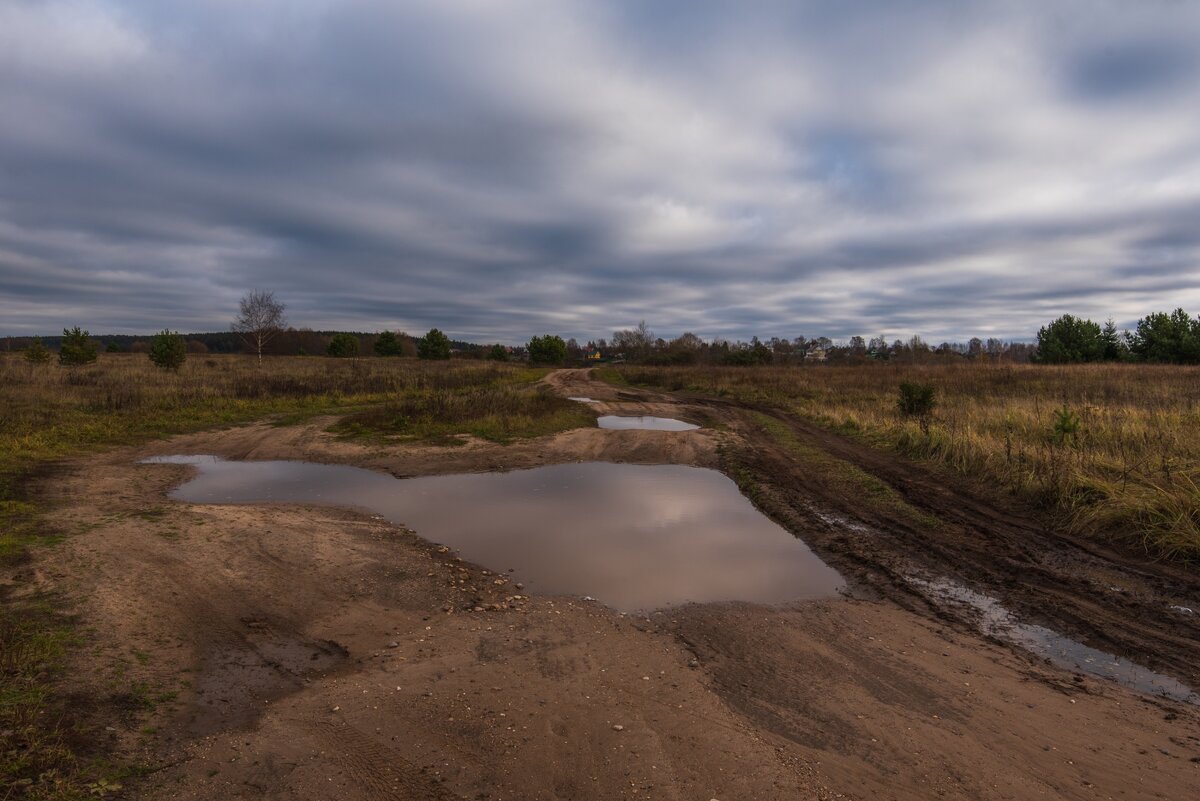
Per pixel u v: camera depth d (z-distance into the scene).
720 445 14.49
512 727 3.63
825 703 4.01
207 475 11.17
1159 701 4.09
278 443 13.91
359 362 47.50
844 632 5.14
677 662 4.57
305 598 5.57
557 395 25.08
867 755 3.44
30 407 15.75
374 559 6.62
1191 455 8.90
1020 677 4.39
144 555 6.21
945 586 6.19
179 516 7.73
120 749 3.25
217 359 48.25
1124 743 3.60
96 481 9.91
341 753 3.32
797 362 53.81
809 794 3.08
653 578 6.43
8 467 10.33
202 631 4.82
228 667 4.33
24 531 6.75
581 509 9.20
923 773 3.29
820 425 17.62
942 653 4.77
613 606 5.68
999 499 9.22
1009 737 3.65
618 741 3.50
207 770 3.13
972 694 4.15
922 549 7.24
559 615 5.43
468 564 6.75
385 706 3.83
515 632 5.05
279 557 6.49
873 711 3.92
